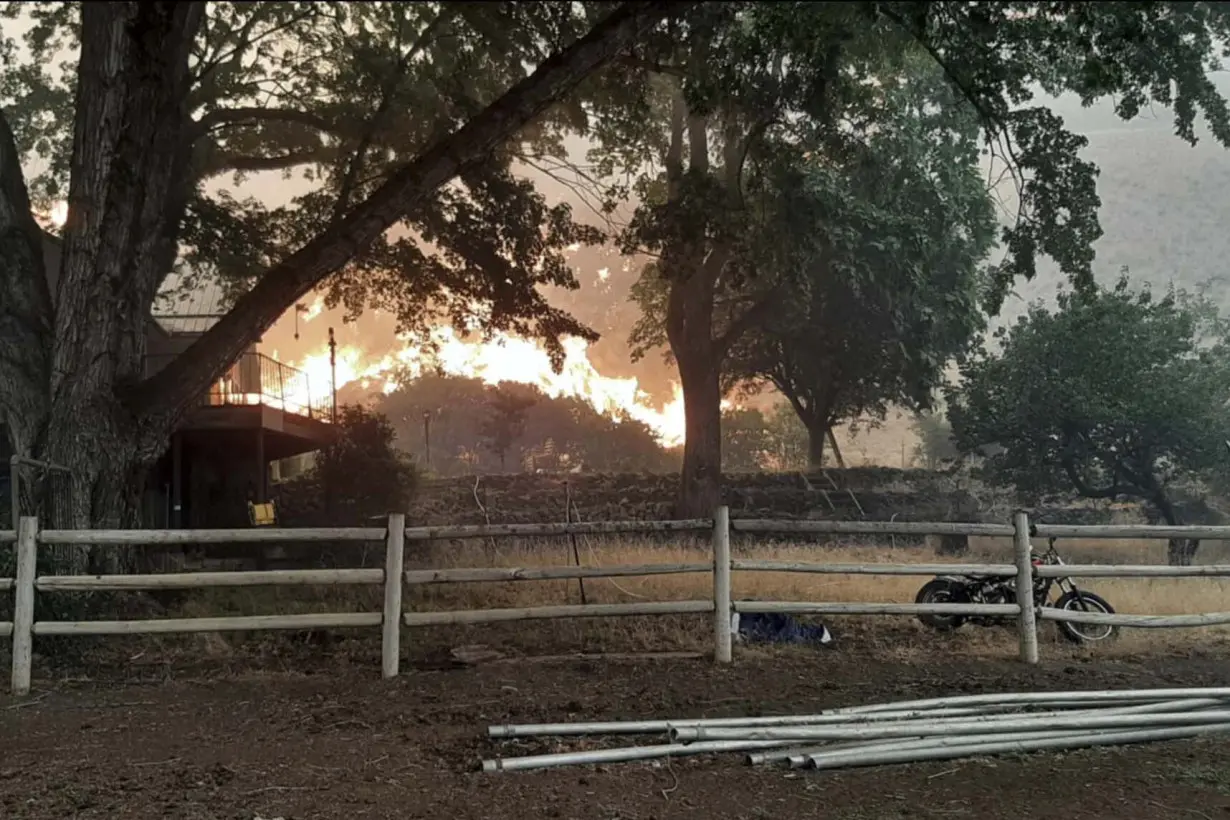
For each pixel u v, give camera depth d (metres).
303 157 13.91
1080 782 4.91
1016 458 23.84
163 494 17.17
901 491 29.45
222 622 7.02
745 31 10.86
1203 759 5.30
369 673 7.25
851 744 5.34
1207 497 24.72
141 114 7.98
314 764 5.13
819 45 10.20
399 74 11.08
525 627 8.86
